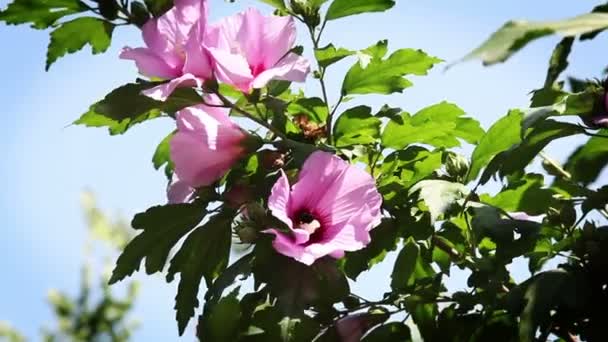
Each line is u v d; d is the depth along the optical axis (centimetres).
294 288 52
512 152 57
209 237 58
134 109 57
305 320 56
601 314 50
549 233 59
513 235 54
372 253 59
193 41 55
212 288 55
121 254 58
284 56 58
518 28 32
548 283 51
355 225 53
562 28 32
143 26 58
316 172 54
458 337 55
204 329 54
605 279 52
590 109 54
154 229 58
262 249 53
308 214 54
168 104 57
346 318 57
